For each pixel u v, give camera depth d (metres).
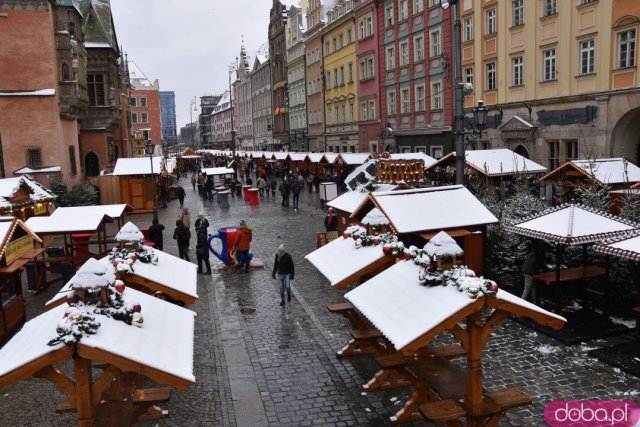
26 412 9.04
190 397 9.42
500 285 14.42
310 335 12.36
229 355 11.31
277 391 9.59
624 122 26.61
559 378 9.48
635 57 25.55
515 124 32.72
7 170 32.91
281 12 80.94
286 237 24.94
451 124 39.97
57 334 6.04
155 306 7.82
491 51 35.34
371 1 50.34
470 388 6.96
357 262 11.05
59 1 35.66
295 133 77.06
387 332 7.07
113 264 9.49
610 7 26.55
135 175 37.31
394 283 8.16
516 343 11.12
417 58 44.47
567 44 29.27
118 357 5.97
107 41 46.84
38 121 33.00
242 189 48.97
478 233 14.32
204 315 14.10
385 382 9.60
